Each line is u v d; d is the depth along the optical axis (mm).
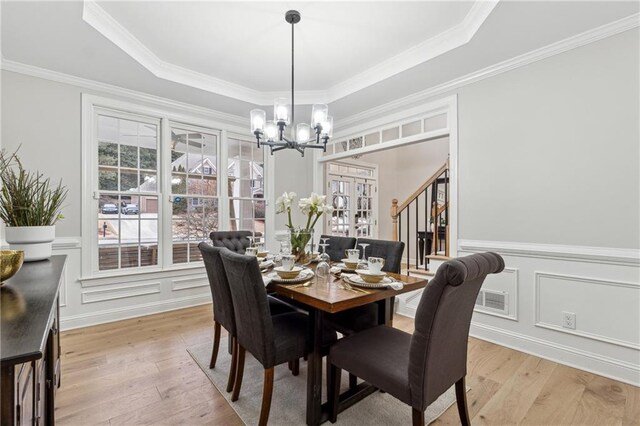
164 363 2383
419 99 3432
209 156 4062
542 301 2539
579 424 1728
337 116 4230
